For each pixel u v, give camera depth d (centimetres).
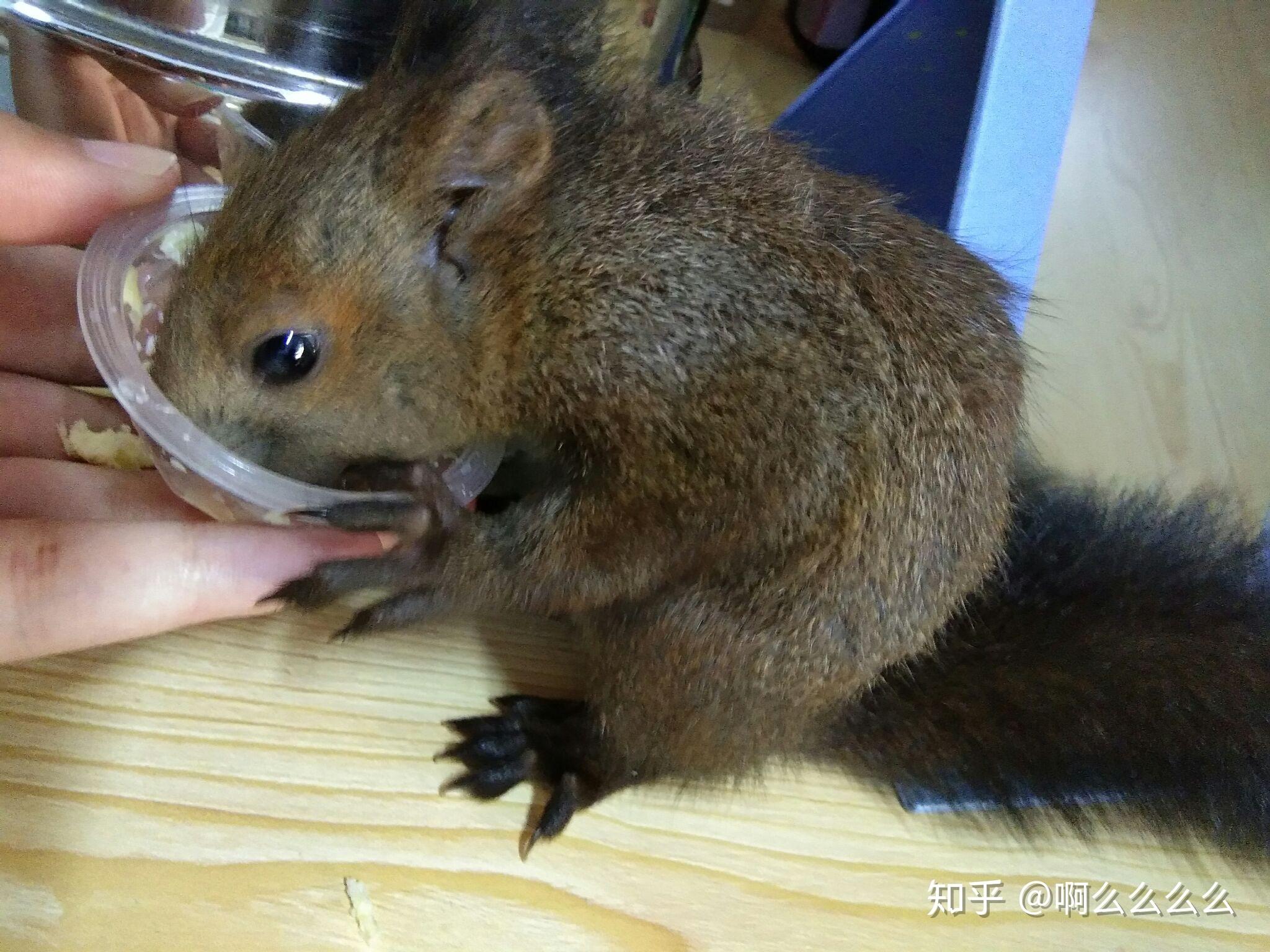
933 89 21
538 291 17
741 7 33
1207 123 31
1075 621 20
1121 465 27
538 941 17
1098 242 29
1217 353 29
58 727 16
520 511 18
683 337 17
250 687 18
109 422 20
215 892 16
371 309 17
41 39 21
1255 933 19
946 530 18
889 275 17
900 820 19
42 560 14
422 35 16
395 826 17
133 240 17
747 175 18
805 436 17
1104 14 32
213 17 20
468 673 19
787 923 18
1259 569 21
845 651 18
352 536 17
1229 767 20
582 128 18
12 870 15
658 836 18
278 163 16
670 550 17
